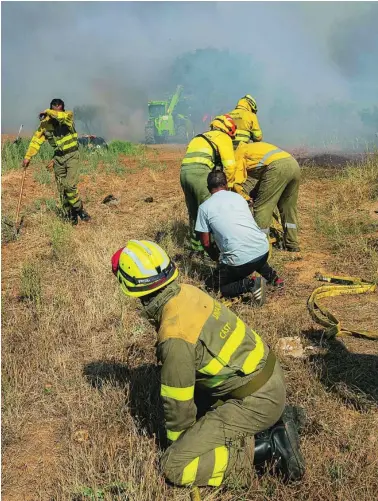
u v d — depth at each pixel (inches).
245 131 294.5
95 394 143.6
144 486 109.7
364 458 116.3
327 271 230.1
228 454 109.8
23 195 371.6
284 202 245.8
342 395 138.6
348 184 342.6
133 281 108.0
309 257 247.8
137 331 177.3
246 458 111.3
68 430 132.9
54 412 140.0
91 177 424.5
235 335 110.3
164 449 122.5
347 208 311.0
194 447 109.0
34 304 203.0
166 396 108.3
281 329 175.2
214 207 192.9
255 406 110.9
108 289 209.5
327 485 109.9
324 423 127.7
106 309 193.5
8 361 160.7
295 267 236.7
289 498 107.8
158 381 145.4
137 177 432.8
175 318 107.5
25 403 143.6
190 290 111.7
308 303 186.7
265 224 234.1
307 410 132.6
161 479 111.5
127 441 126.4
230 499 108.5
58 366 159.8
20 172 436.8
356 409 134.6
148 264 107.7
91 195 378.0
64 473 118.9
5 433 131.3
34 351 167.6
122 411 135.3
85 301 199.5
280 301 200.5
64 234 271.9
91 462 117.6
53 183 401.7
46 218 311.0
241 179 231.0
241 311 188.5
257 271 207.2
